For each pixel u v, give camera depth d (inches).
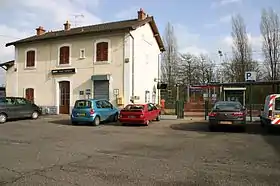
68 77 958.4
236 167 272.2
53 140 441.1
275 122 523.5
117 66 876.6
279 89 908.6
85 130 575.8
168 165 279.1
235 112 546.9
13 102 762.8
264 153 341.1
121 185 215.6
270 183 222.1
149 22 997.2
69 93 957.8
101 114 692.1
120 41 877.2
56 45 989.2
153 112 722.8
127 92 857.5
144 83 965.2
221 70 1729.8
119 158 311.3
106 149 365.4
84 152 344.8
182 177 237.5
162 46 1115.9
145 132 544.4
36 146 385.7
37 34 1160.8
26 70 1050.1
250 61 1476.4
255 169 264.8
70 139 452.1
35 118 826.2
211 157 317.4
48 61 1002.7
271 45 1402.6
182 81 1760.6
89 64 921.5
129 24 932.6
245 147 382.0
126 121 660.1
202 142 423.8
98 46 909.8
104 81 895.7
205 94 1106.7
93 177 236.1
